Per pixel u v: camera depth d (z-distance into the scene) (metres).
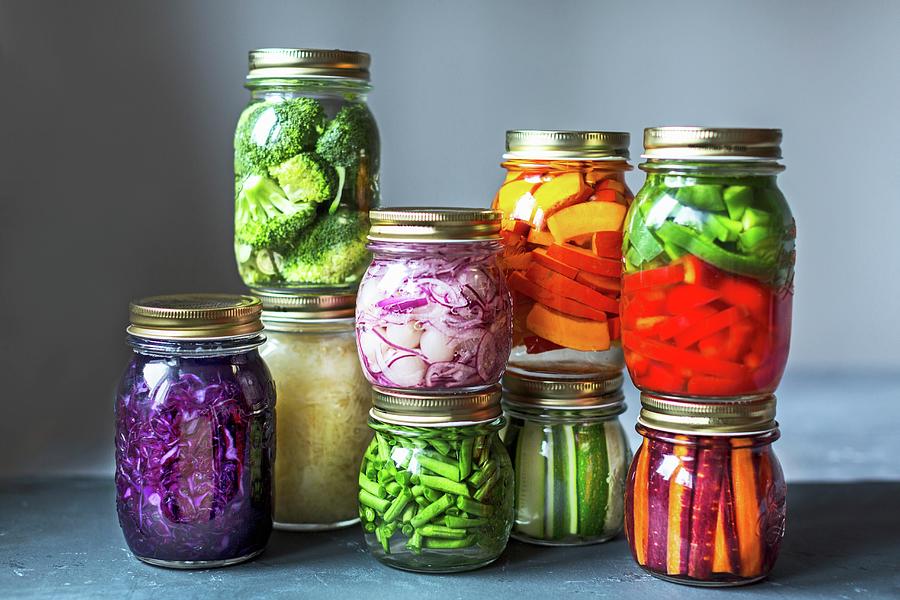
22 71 2.71
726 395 1.35
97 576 1.45
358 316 1.42
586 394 1.53
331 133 1.55
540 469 1.54
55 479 1.92
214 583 1.42
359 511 1.50
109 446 2.79
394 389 1.42
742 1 3.12
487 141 3.05
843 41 3.19
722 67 3.13
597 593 1.38
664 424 1.38
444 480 1.41
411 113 3.02
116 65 2.76
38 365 2.79
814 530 1.63
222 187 2.84
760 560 1.39
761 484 1.38
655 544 1.40
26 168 2.74
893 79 3.22
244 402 1.42
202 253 2.85
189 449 1.40
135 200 2.81
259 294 1.62
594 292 1.49
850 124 3.25
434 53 3.00
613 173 1.52
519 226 1.49
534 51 3.04
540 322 1.50
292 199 1.54
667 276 1.33
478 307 1.38
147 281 2.84
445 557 1.43
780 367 1.37
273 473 1.51
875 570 1.46
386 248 1.39
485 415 1.43
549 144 1.48
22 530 1.64
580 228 1.47
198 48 2.80
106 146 2.78
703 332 1.32
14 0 2.68
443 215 1.36
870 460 2.75
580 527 1.55
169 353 1.40
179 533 1.42
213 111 2.82
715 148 1.30
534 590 1.39
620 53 3.07
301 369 1.58
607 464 1.55
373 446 1.48
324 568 1.47
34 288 2.78
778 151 1.34
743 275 1.31
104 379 2.83
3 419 2.79
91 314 2.81
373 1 2.94
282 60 1.54
